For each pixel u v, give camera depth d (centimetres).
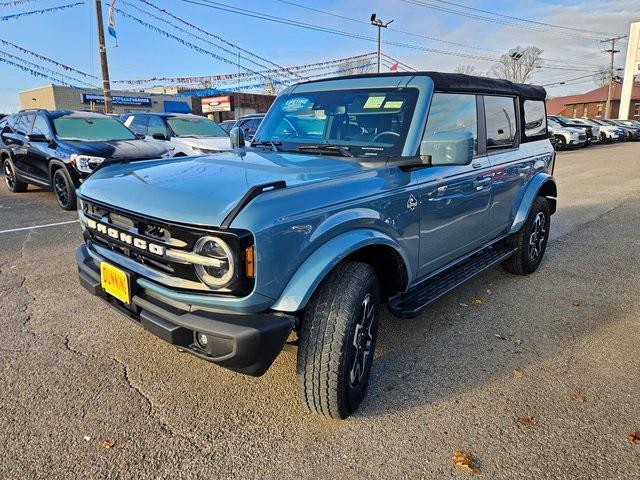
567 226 739
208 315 225
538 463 235
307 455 239
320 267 236
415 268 323
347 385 254
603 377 313
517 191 460
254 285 217
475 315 409
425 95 323
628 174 1365
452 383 304
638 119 5809
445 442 250
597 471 230
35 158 867
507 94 436
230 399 283
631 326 390
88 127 905
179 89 3678
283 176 262
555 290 470
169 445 244
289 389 294
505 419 269
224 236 211
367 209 268
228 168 282
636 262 557
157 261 241
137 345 343
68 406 272
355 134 333
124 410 271
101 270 273
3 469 225
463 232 377
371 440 251
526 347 354
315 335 244
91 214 282
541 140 518
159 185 258
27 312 395
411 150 308
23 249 576
